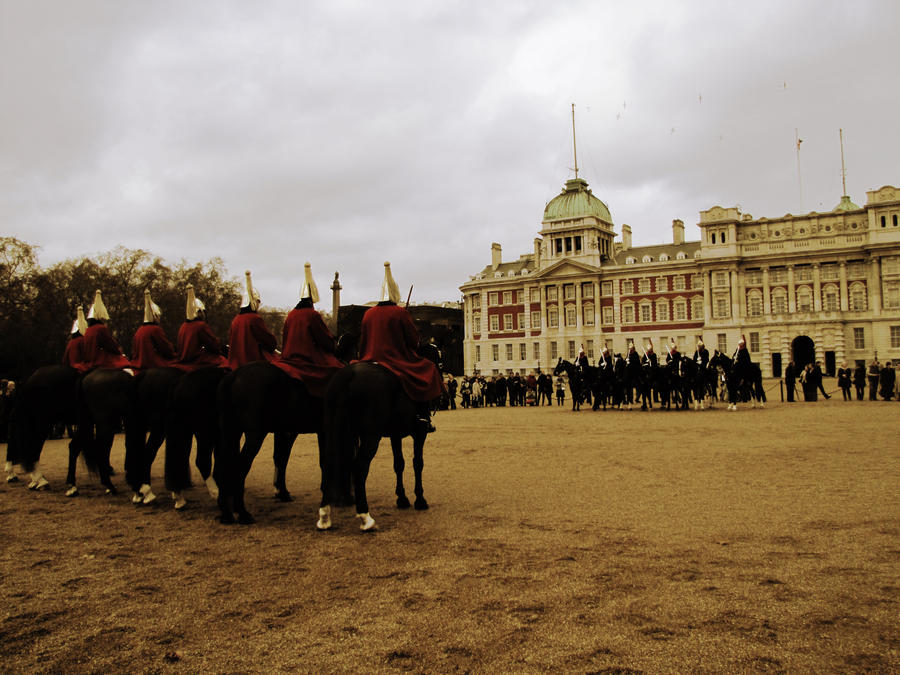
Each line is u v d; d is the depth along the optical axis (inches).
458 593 294.2
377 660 231.1
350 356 526.6
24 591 310.3
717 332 3868.1
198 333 544.4
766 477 554.9
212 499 547.8
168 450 494.0
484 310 4702.3
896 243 3430.1
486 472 634.2
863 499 458.9
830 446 730.8
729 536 373.4
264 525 439.2
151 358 594.6
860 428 901.8
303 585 312.2
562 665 223.1
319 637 251.8
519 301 4576.8
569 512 447.5
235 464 440.1
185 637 255.3
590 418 1258.0
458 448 836.0
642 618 259.9
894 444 728.3
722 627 249.9
